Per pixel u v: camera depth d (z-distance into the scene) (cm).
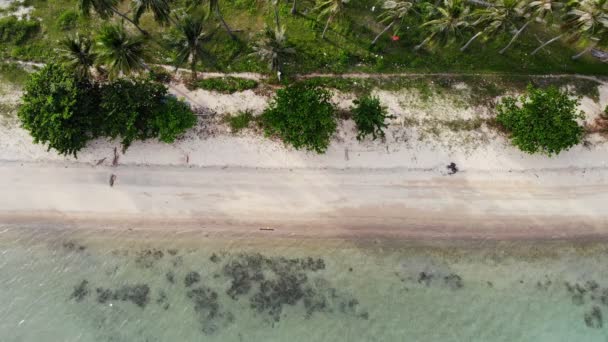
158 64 3681
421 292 3306
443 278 3334
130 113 3188
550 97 3356
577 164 3519
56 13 3809
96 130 3322
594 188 3488
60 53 3275
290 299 3284
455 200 3450
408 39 3822
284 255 3356
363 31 3834
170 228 3381
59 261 3325
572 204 3459
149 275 3316
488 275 3344
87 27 3772
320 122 3266
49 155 3447
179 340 3209
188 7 3619
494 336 3231
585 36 3123
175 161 3453
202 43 3419
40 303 3256
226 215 3397
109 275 3309
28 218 3372
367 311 3269
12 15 3788
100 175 3422
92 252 3341
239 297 3281
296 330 3231
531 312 3278
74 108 3131
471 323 3250
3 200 3378
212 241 3372
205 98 3600
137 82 3291
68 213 3378
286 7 3872
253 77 3688
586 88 3750
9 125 3491
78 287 3288
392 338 3212
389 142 3531
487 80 3756
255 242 3375
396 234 3403
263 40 3338
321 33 3809
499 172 3503
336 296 3294
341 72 3725
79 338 3209
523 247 3394
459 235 3406
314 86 3566
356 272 3341
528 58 3838
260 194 3431
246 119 3559
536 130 3297
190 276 3316
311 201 3431
